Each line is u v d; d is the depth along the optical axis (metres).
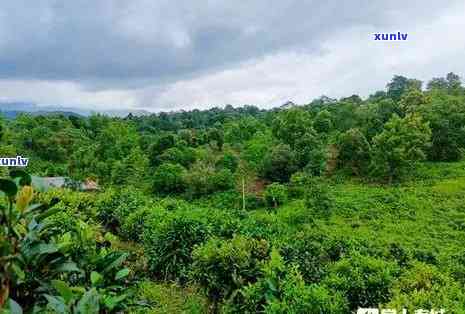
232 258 7.43
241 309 6.80
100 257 4.02
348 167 41.47
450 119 44.06
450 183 34.69
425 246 21.38
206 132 57.06
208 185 37.56
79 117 72.12
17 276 2.89
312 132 45.91
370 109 52.81
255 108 111.62
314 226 26.17
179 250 9.61
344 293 5.92
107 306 3.47
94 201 13.28
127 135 54.31
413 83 74.19
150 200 15.57
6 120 66.62
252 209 33.12
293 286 5.94
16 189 2.73
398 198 32.19
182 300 8.27
